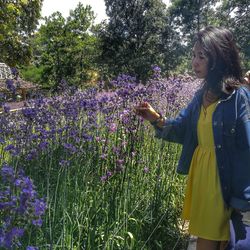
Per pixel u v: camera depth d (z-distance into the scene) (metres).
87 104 4.14
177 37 51.34
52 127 4.12
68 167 3.62
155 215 3.81
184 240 3.88
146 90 4.15
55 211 3.14
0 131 3.77
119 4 48.41
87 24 38.91
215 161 2.88
